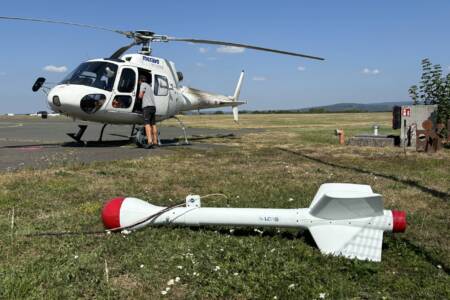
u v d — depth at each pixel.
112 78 10.57
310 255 3.21
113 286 2.74
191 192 5.46
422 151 10.55
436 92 12.53
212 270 2.96
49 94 10.41
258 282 2.80
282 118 44.19
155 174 6.70
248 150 10.53
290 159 8.84
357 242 3.28
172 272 2.94
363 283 2.84
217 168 7.46
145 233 3.71
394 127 12.05
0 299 2.50
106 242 3.50
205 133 18.91
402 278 2.91
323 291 2.68
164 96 11.93
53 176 6.25
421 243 3.59
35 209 4.51
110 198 5.06
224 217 3.69
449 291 2.70
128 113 10.97
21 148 10.57
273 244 3.49
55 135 17.20
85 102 10.24
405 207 4.80
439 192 5.57
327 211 3.40
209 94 15.13
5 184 5.61
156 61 11.90
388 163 8.36
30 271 2.88
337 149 11.02
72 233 3.70
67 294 2.60
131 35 11.41
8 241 3.47
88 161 8.09
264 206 4.75
